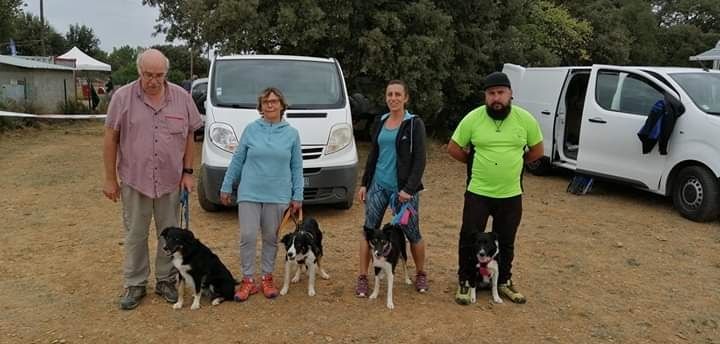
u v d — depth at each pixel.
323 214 7.46
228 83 7.68
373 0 11.84
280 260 5.73
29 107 18.30
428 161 12.20
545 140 10.25
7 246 6.07
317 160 6.98
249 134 4.66
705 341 4.14
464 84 13.54
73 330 4.11
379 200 4.74
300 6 11.30
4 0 29.77
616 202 8.52
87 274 5.25
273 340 4.00
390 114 4.68
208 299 4.68
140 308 4.50
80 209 7.76
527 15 17.05
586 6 24.53
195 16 12.15
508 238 4.70
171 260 4.46
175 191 4.59
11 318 4.29
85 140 16.19
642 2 32.53
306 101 7.55
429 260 5.76
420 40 11.72
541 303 4.73
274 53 12.34
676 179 7.64
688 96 7.46
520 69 11.12
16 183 9.52
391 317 4.39
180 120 4.45
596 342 4.07
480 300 4.75
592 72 8.80
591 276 5.41
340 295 4.81
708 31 45.53
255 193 4.62
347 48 12.12
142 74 4.20
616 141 8.25
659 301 4.84
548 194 9.07
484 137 4.51
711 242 6.53
